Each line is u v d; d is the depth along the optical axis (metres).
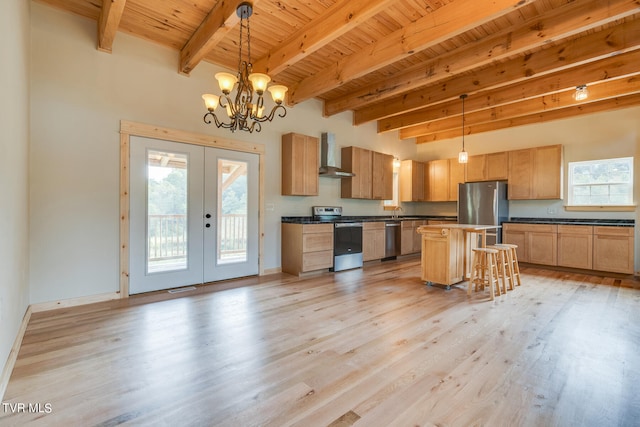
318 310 3.09
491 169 6.24
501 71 3.97
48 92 2.97
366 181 6.04
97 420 1.47
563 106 4.83
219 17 2.89
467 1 2.74
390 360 2.08
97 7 3.04
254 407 1.58
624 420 1.49
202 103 4.03
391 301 3.40
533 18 3.02
